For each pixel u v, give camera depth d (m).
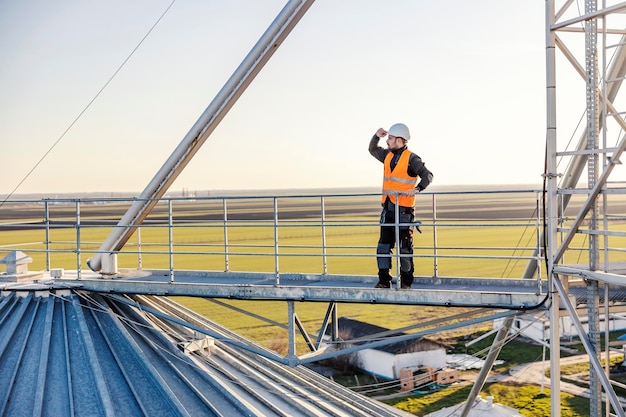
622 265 8.13
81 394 8.12
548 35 7.55
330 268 50.44
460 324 8.39
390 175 8.61
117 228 11.17
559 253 7.61
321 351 9.39
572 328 32.66
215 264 53.97
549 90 7.58
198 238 81.12
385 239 8.70
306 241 75.88
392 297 8.28
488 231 85.12
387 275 8.69
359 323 30.02
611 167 6.80
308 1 9.48
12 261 10.90
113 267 11.45
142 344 9.67
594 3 7.20
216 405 8.40
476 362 29.58
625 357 26.22
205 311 41.47
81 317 9.74
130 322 10.08
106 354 9.17
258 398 9.17
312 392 10.50
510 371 27.80
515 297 7.79
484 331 36.12
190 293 9.55
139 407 8.04
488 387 25.52
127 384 8.55
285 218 124.75
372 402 11.54
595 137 7.34
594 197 7.06
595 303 7.45
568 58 7.88
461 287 9.42
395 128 8.55
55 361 8.80
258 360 11.10
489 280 9.66
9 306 10.03
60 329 9.56
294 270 49.66
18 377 8.38
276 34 9.75
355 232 92.38
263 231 96.50
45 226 11.32
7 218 146.75
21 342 9.16
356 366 29.17
